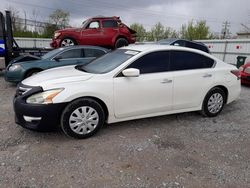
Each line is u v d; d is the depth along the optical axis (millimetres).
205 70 4934
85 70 4578
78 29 11633
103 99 4016
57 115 3775
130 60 4250
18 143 3777
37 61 7957
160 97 4477
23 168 3102
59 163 3238
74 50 8359
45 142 3828
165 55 4555
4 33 10016
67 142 3842
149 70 4387
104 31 12016
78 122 3896
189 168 3205
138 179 2939
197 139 4094
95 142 3875
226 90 5277
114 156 3451
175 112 4754
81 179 2908
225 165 3305
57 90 3746
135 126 4570
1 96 6703
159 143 3900
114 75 4117
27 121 3787
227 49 19172
